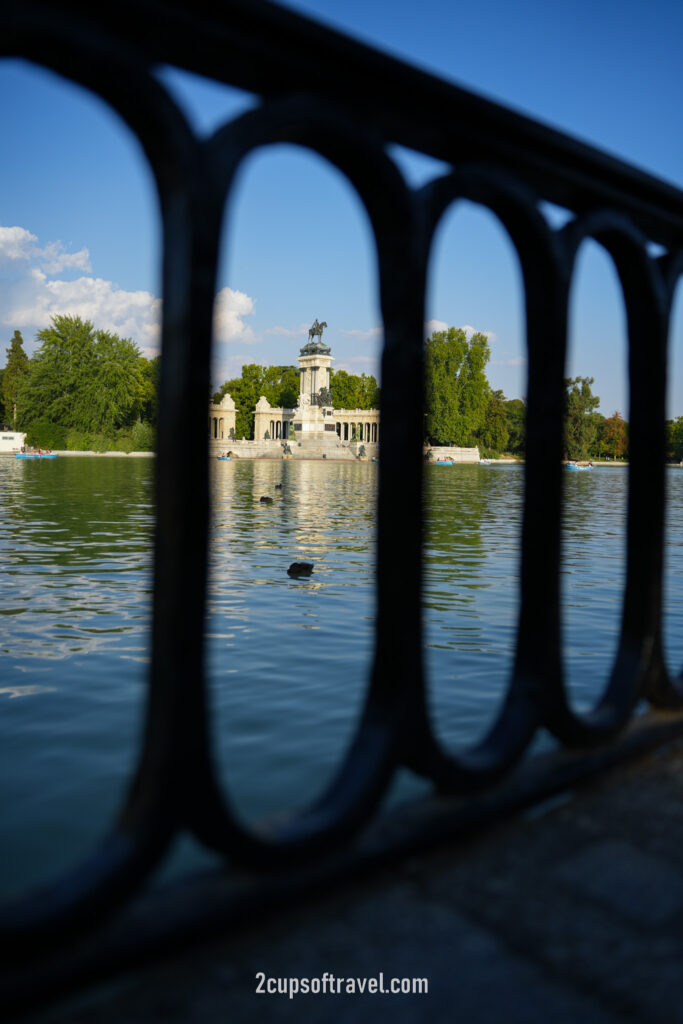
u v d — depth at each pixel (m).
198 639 1.93
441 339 145.00
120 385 131.25
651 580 3.30
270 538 23.48
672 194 3.12
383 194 2.24
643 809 2.81
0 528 24.55
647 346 3.24
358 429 157.25
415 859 2.43
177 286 1.84
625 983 1.93
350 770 2.34
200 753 1.95
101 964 1.82
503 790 2.73
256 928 2.08
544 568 2.81
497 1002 1.85
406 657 2.40
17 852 4.96
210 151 1.85
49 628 11.09
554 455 2.76
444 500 45.94
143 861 1.87
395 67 2.13
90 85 1.74
